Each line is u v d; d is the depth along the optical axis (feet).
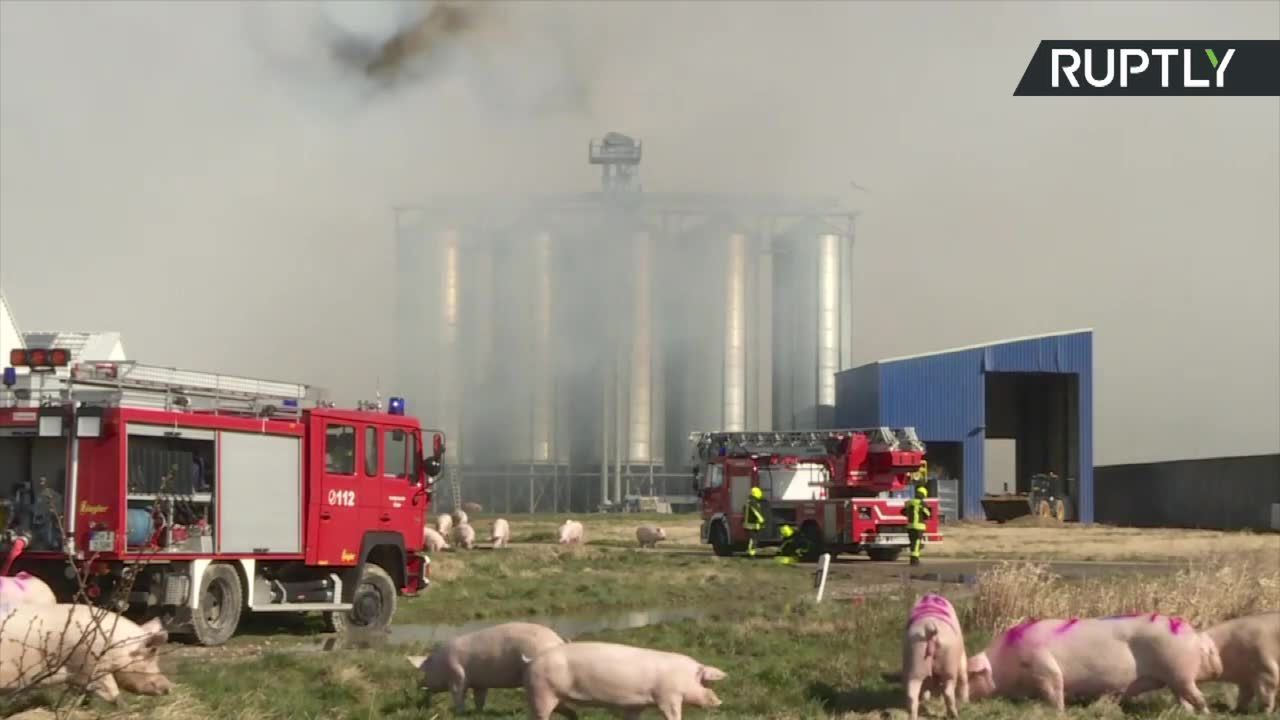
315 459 62.90
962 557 132.57
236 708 39.22
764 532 131.75
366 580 65.87
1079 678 39.81
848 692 43.16
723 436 138.10
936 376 267.18
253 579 59.93
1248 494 262.47
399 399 68.54
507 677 38.45
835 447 130.11
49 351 55.72
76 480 54.85
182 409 57.47
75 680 36.40
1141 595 55.16
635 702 35.78
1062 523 247.09
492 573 97.81
